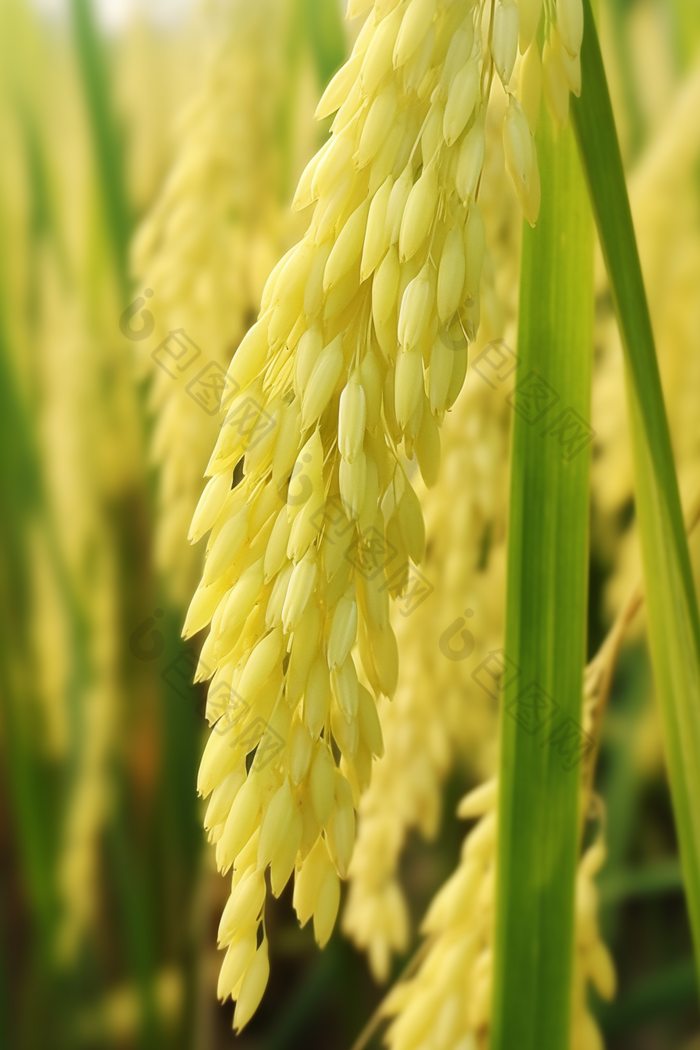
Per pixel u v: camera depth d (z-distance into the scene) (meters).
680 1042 0.55
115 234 0.45
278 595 0.22
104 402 0.46
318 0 0.40
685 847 0.27
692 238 0.38
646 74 0.56
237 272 0.35
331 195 0.22
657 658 0.26
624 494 0.40
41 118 0.55
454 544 0.32
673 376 0.38
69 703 0.48
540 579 0.26
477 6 0.21
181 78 0.50
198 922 0.50
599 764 0.59
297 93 0.38
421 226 0.21
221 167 0.34
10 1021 0.55
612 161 0.24
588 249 0.25
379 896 0.35
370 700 0.23
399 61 0.21
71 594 0.48
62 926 0.51
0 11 0.56
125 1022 0.52
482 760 0.43
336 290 0.22
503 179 0.29
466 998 0.29
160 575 0.45
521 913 0.27
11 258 0.53
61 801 0.51
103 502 0.47
